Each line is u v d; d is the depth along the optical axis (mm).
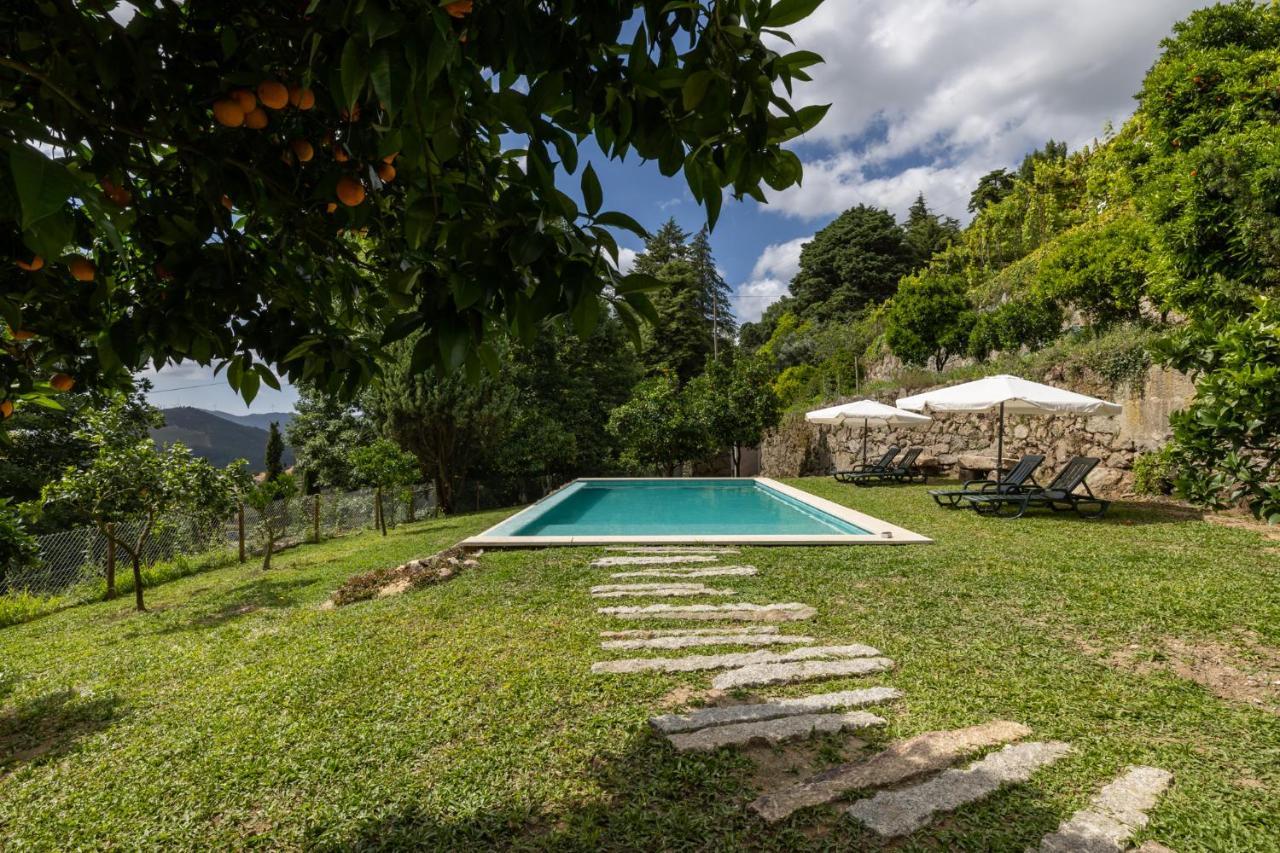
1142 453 9406
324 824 2426
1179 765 2592
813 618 4559
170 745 3105
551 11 1162
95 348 1830
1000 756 2664
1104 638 4004
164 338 1581
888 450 15812
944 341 17469
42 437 13453
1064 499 8461
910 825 2223
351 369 1856
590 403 22297
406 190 1541
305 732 3139
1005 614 4504
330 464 19016
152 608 6742
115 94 1303
